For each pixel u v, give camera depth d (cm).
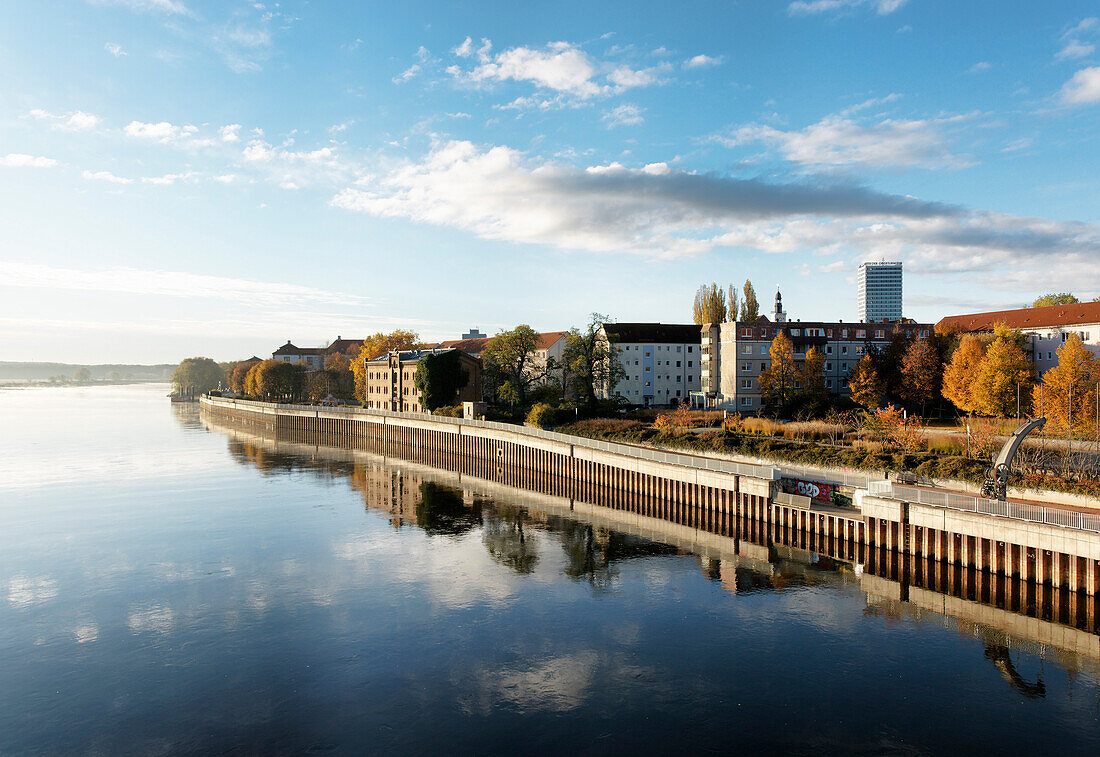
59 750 2853
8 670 3588
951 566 4691
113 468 10394
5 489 8575
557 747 2827
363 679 3453
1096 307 12450
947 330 12350
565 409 11569
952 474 5616
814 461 6881
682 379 15188
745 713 3086
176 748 2855
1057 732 2906
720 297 16375
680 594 4672
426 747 2839
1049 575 4203
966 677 3403
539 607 4431
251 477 9744
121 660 3688
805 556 5631
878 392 10925
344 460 11800
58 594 4709
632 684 3375
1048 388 8075
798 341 13062
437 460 12000
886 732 2922
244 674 3512
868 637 3906
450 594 4688
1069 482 4850
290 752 2816
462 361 14150
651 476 7469
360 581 4962
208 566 5331
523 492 8744
